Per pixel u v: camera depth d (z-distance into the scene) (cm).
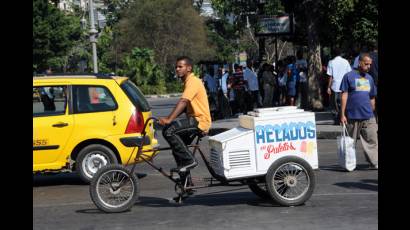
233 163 850
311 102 2273
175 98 5597
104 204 870
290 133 859
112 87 1152
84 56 6788
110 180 870
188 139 874
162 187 1080
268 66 2309
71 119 1130
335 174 1116
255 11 2225
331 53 2656
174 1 6975
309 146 866
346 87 1141
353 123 1142
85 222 831
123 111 1141
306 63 2378
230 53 7512
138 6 7025
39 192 1100
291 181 855
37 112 1123
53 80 1140
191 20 7031
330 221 776
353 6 2234
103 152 1132
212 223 789
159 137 1944
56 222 841
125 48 7069
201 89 860
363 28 2352
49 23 5903
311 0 2238
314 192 963
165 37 6975
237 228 758
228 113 2334
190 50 7006
